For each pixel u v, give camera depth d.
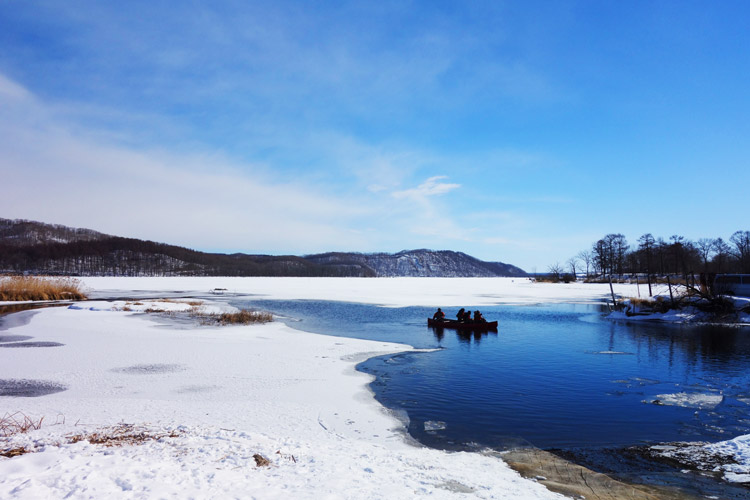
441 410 11.70
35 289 46.06
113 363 15.90
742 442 9.34
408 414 11.30
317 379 14.30
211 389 12.66
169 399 11.48
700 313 33.56
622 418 11.19
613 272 107.62
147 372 14.60
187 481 5.16
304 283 107.81
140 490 4.74
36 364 15.60
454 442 9.41
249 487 5.13
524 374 16.02
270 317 31.09
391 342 22.70
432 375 15.73
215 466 5.93
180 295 58.28
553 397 13.03
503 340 24.00
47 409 10.12
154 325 26.70
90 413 9.78
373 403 12.05
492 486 6.18
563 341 23.81
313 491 5.15
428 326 29.23
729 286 37.38
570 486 6.74
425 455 8.12
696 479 7.52
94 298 51.00
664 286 65.06
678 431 10.27
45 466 5.47
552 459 8.30
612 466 8.14
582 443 9.44
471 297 57.84
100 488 4.69
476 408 11.91
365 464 6.73
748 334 26.66
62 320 28.00
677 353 20.47
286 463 6.46
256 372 14.95
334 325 29.38
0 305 39.62
